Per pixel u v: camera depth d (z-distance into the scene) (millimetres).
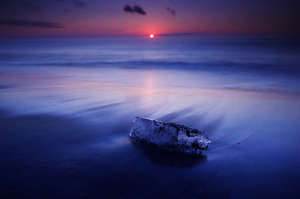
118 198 2484
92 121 5227
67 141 4055
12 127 4781
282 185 2795
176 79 12766
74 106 6547
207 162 3359
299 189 2711
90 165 3193
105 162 3291
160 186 2734
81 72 15766
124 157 3459
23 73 14914
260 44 43719
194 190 2676
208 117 5578
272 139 4262
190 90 9188
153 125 3877
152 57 25969
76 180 2805
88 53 33188
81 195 2510
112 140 4117
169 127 3699
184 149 3621
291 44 41812
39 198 2430
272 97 7812
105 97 7684
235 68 16438
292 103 6949
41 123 5066
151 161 3344
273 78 12383
